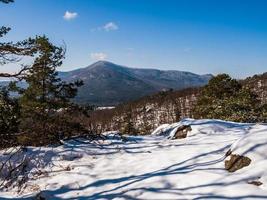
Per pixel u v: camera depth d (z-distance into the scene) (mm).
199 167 9125
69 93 19250
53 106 17422
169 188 8070
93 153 13391
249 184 7117
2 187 10219
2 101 10766
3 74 10750
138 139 16453
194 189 7625
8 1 11117
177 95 140625
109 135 17875
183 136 15203
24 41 10914
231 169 8195
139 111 129625
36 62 11289
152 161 10969
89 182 9820
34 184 10180
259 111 29312
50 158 12727
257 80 87750
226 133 14031
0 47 10547
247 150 8133
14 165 11867
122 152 13234
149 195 7852
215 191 7215
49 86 17641
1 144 10656
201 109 34312
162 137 16781
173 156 11055
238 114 27891
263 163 7539
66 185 9789
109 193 8602
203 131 14891
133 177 9641
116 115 105562
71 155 13000
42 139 11109
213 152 10547
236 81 36281
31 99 17062
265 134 8492
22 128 10539
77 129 13508
